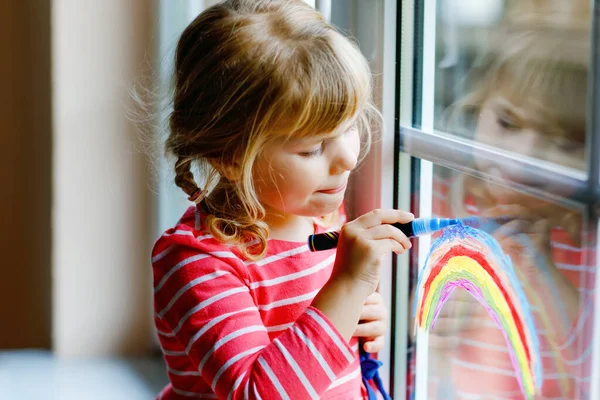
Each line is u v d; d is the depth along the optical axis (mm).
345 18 910
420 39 870
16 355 1479
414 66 875
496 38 751
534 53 700
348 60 744
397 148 888
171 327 801
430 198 868
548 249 683
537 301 697
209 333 760
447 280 802
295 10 794
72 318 1430
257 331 768
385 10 856
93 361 1421
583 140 637
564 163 659
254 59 746
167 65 994
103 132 1383
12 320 1555
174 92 857
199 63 792
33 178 1512
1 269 1543
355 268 746
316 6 936
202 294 780
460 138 805
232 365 738
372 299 871
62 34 1345
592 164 628
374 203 898
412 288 890
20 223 1534
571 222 654
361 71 750
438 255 813
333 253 879
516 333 730
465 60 798
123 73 1369
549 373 694
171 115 853
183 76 820
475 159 777
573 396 667
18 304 1548
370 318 866
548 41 679
